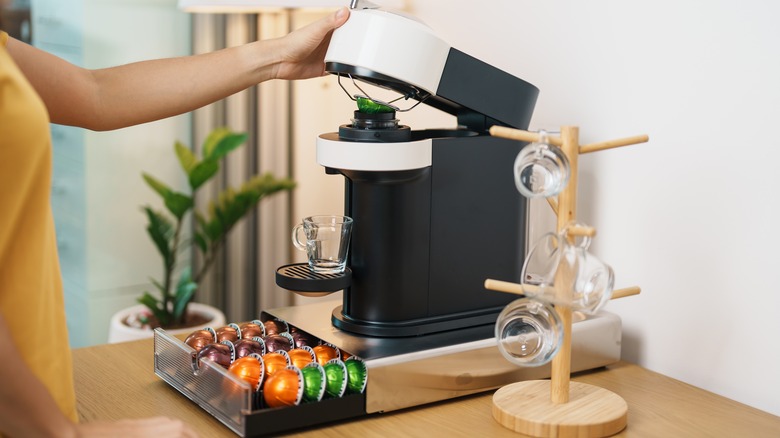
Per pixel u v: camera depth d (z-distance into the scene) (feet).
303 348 3.54
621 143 3.21
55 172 8.26
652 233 4.01
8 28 7.80
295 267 3.82
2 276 2.67
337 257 3.64
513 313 3.13
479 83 3.65
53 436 2.46
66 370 2.96
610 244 4.22
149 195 8.58
